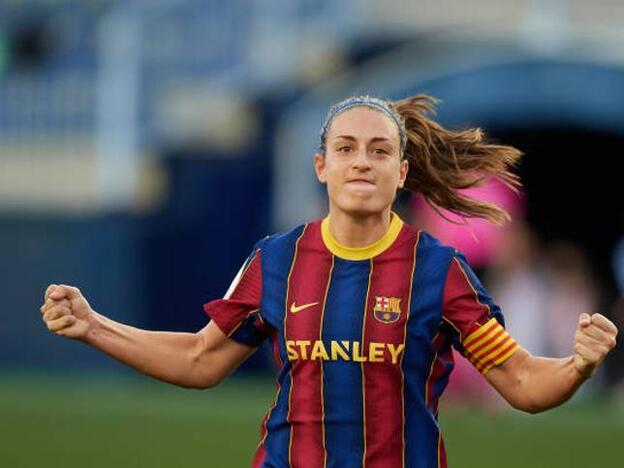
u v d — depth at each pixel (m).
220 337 20.22
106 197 67.00
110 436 44.28
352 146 19.27
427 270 19.36
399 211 63.50
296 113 64.12
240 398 58.25
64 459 38.94
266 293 19.81
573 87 60.88
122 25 71.69
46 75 72.44
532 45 64.50
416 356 19.14
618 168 81.50
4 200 67.69
